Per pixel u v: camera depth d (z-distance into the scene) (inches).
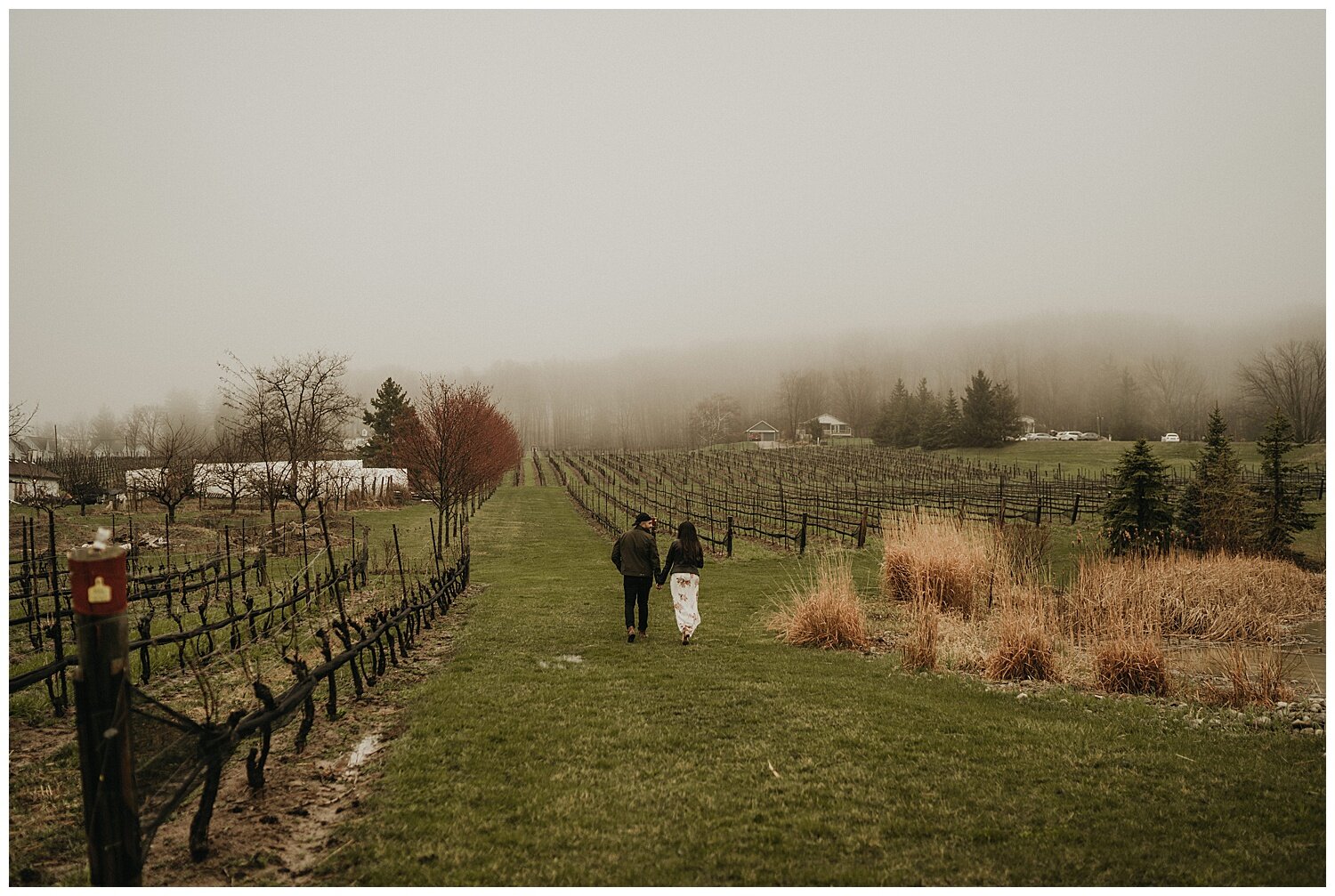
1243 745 221.8
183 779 140.3
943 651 356.2
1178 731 235.8
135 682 277.6
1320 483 1489.9
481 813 166.7
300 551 787.4
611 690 272.8
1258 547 867.4
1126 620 389.7
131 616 398.6
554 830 158.7
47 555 426.3
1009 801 176.6
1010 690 296.0
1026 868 145.6
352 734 224.7
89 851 116.6
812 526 1111.0
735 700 260.4
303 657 317.4
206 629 289.1
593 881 138.6
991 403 3668.8
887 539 559.8
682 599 374.0
